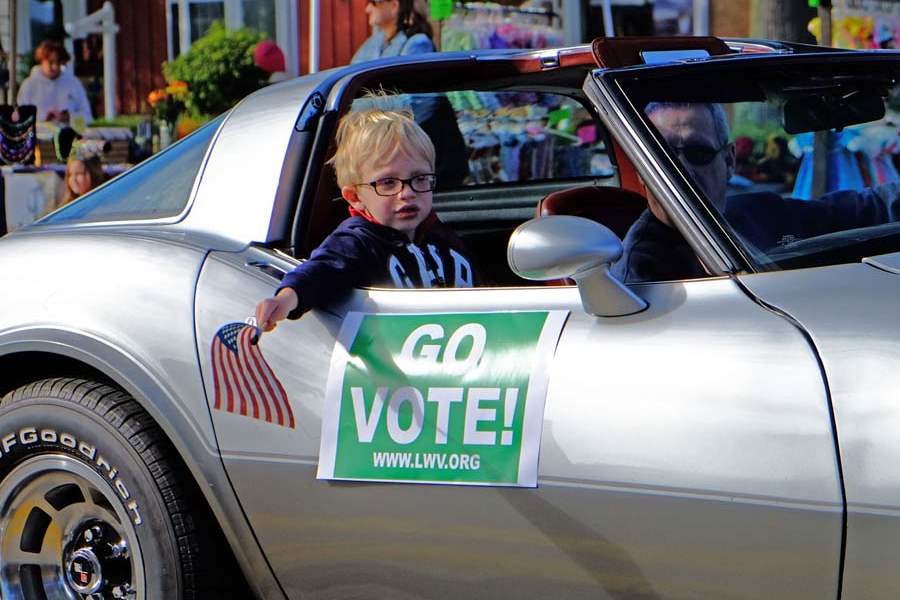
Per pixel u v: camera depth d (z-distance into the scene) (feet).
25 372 29.12
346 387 23.61
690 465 20.02
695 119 23.48
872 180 24.72
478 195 34.17
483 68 29.40
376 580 23.76
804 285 20.72
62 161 73.31
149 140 74.33
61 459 27.66
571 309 22.22
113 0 75.41
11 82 70.85
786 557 19.39
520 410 21.75
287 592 25.30
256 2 73.56
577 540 21.21
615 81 23.80
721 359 20.29
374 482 23.17
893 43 71.26
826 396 19.27
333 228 28.35
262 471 24.57
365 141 25.27
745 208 22.93
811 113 24.75
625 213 30.42
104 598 27.81
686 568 20.24
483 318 22.84
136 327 26.17
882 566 18.66
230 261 25.81
